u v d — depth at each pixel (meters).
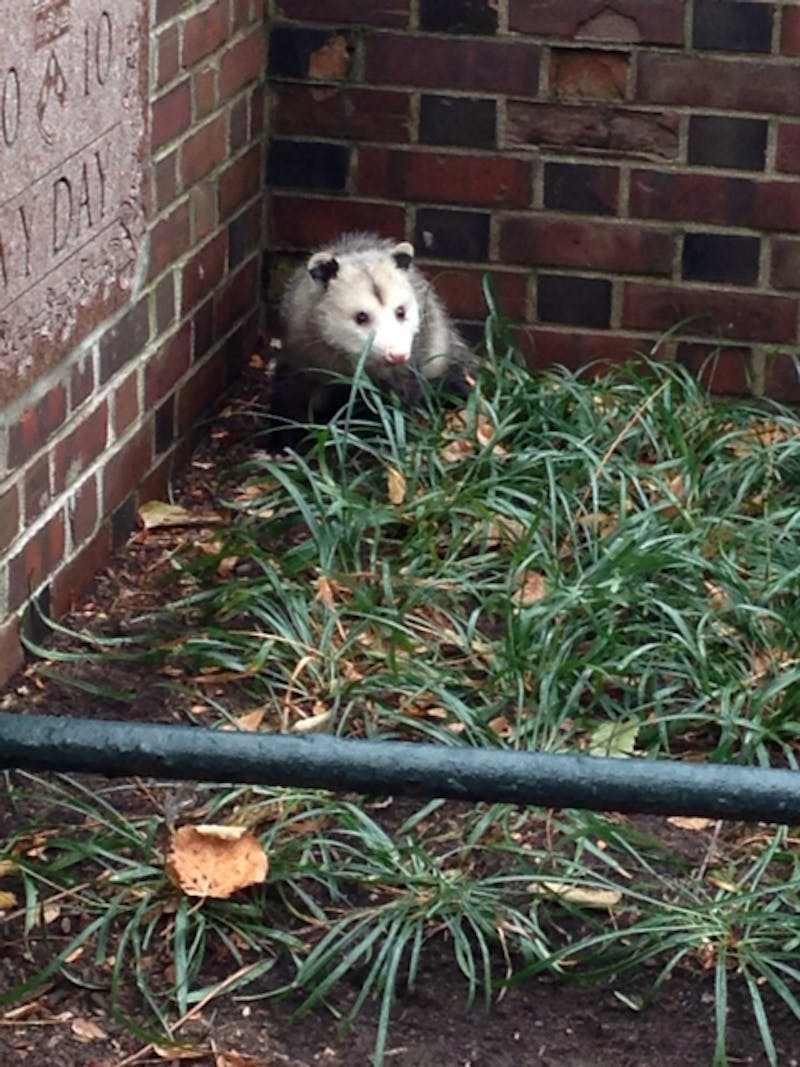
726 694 1.93
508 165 2.70
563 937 1.70
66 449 2.09
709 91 2.62
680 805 1.24
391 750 1.25
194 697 2.00
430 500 2.25
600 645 1.99
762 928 1.68
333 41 2.68
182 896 1.69
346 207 2.75
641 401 2.50
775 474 2.38
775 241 2.68
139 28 2.18
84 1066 1.56
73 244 2.05
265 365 2.78
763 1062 1.59
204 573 2.21
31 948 1.66
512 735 1.92
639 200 2.68
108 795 1.84
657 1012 1.63
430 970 1.66
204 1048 1.58
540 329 2.76
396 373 2.58
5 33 1.84
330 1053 1.59
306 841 1.76
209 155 2.49
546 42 2.63
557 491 2.27
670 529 2.22
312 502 2.32
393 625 2.02
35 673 2.03
